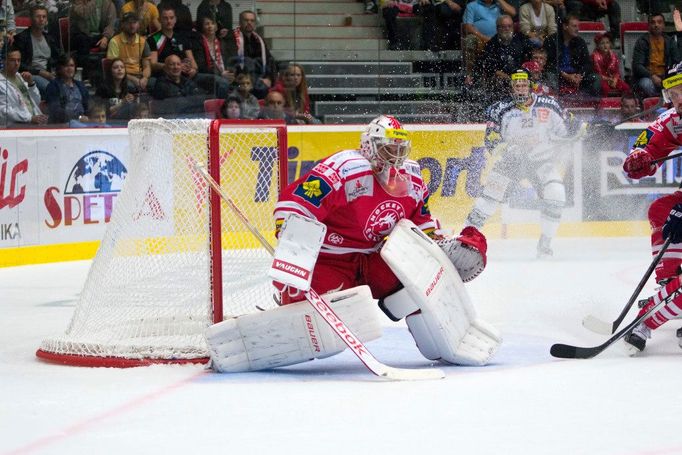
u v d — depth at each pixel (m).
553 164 24.86
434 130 30.12
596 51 31.73
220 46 30.09
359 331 11.79
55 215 25.75
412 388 10.79
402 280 11.70
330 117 32.31
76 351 12.83
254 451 8.32
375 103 32.50
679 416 9.38
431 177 30.17
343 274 12.43
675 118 13.88
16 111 26.25
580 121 28.86
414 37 32.94
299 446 8.45
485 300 18.06
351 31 33.12
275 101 30.78
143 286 13.14
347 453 8.21
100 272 13.42
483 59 31.86
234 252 15.60
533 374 11.52
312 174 11.83
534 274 21.78
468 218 24.86
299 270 11.38
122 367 12.38
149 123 13.22
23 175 24.92
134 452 8.39
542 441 8.53
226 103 30.09
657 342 13.73
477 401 10.08
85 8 27.66
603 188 30.66
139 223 13.23
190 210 13.02
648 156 13.94
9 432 9.17
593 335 14.42
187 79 29.45
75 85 27.44
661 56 31.88
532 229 30.02
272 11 32.97
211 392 10.77
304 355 11.77
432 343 12.16
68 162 25.98
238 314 15.11
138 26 28.70
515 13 32.19
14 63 26.19
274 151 17.95
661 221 14.04
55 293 20.41
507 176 24.72
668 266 13.70
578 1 31.81
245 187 18.12
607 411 9.59
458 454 8.16
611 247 27.39
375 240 12.33
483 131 30.27
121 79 28.27
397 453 8.20
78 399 10.53
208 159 12.83
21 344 14.57
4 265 24.53
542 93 25.42
